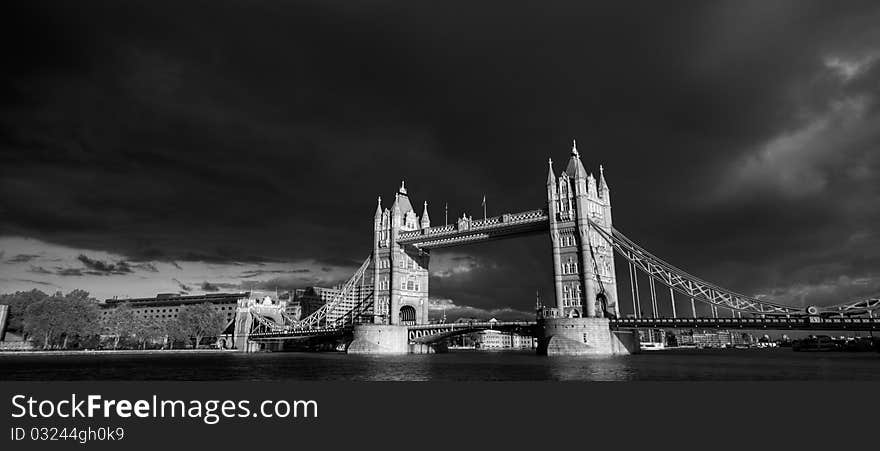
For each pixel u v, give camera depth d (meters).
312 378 74.19
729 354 158.75
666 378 66.25
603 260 131.75
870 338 190.00
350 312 182.50
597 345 114.31
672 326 111.25
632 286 127.38
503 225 140.50
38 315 151.12
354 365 102.56
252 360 127.69
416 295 166.00
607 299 129.88
